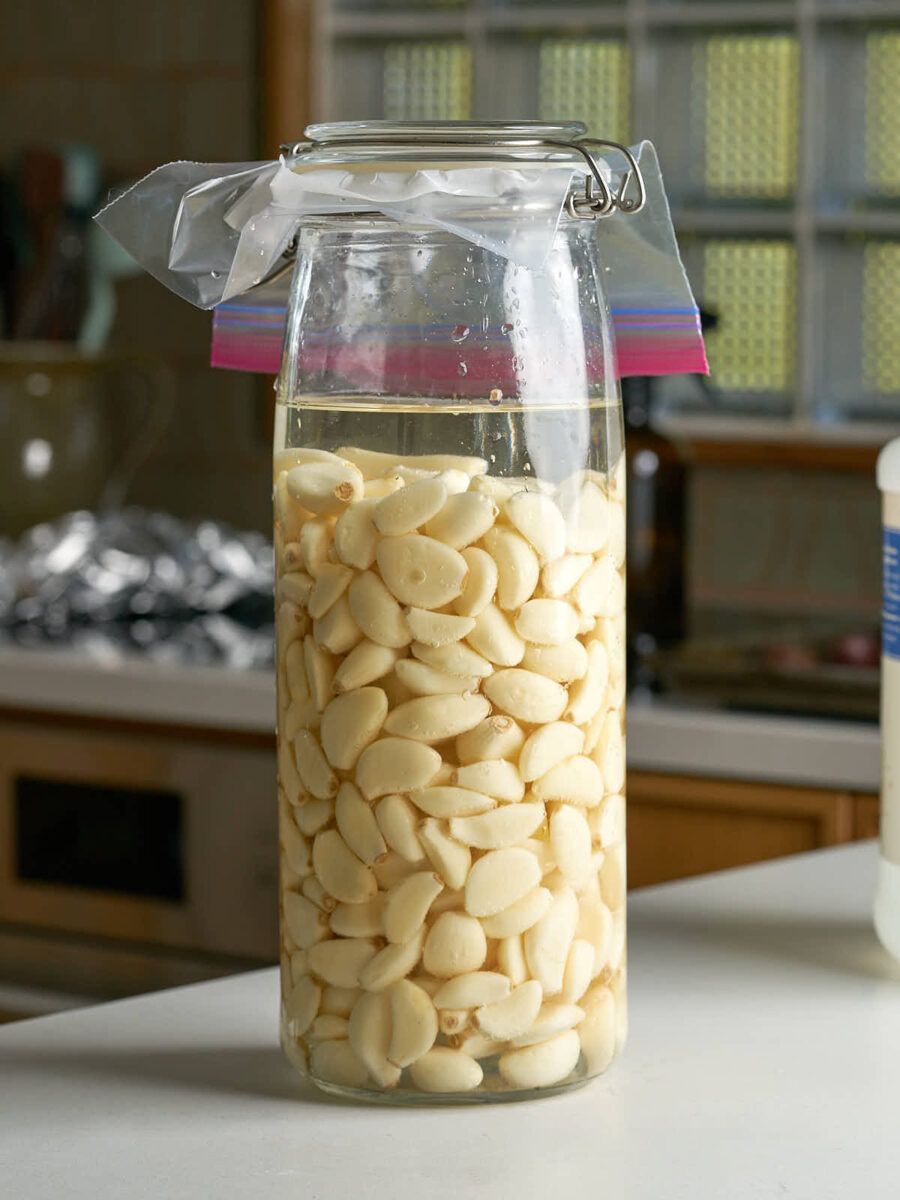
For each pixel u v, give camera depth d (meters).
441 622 0.57
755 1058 0.63
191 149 2.43
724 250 2.27
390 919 0.58
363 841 0.58
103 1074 0.62
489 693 0.58
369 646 0.58
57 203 2.30
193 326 2.45
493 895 0.58
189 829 1.71
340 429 0.59
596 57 2.30
